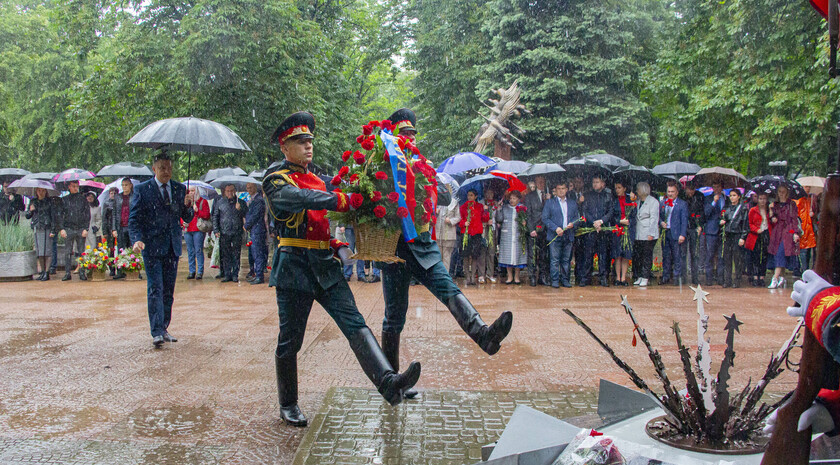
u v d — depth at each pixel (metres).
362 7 34.12
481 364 6.00
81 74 27.42
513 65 20.81
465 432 4.06
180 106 19.77
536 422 2.81
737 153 19.84
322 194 3.94
